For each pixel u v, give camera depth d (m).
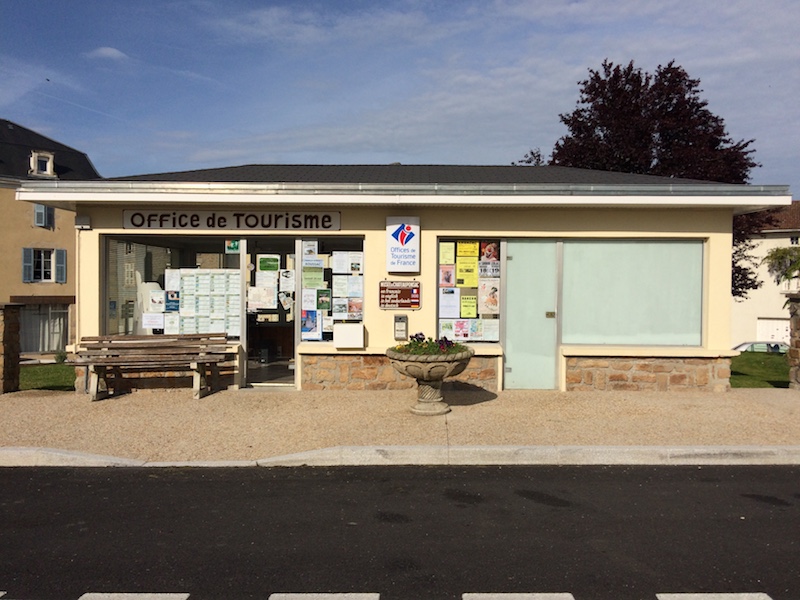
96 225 10.05
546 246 10.20
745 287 20.84
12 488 6.11
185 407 8.94
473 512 5.45
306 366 10.09
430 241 10.06
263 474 6.51
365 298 10.11
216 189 9.53
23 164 35.44
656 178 11.43
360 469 6.68
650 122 20.17
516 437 7.33
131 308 10.39
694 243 10.20
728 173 19.62
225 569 4.39
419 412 8.38
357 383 10.05
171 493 5.95
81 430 7.84
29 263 32.88
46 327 33.41
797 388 10.34
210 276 10.38
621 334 10.24
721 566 4.41
